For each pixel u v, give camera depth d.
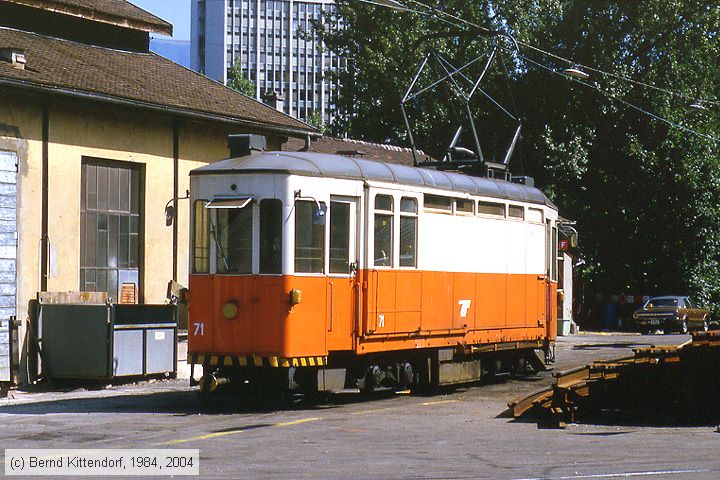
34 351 21.11
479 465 11.13
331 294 16.78
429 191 18.94
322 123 86.88
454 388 20.81
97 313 20.86
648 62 49.62
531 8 49.56
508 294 21.62
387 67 50.72
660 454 12.09
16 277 20.86
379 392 19.66
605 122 49.94
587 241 52.00
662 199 51.16
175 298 24.31
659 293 53.31
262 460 11.44
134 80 24.45
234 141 17.80
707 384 16.38
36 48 23.53
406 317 18.25
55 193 21.66
